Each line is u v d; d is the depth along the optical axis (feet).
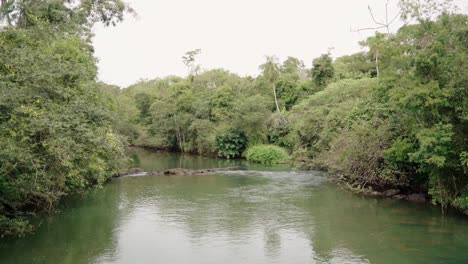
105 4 91.71
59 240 46.93
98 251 42.98
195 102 187.01
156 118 204.74
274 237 47.83
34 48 49.55
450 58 53.16
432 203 63.93
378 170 72.59
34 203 56.29
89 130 45.03
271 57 173.27
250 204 66.33
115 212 61.26
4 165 41.09
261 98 157.69
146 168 125.80
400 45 59.57
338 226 52.37
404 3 58.80
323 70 157.38
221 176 101.09
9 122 37.24
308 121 115.24
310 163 111.45
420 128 55.77
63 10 76.28
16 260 39.91
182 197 73.00
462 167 53.57
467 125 53.11
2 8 62.39
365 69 163.12
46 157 43.83
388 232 49.24
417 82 54.54
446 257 40.19
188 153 189.47
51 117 40.88
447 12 55.88
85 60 73.77
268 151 137.90
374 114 77.71
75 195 74.74
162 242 46.16
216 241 46.37
